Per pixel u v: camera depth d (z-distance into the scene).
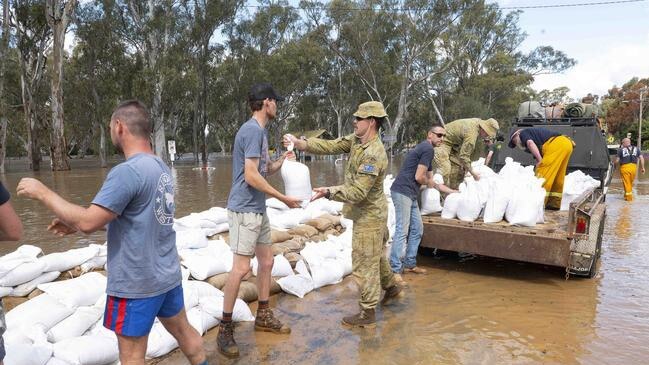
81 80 35.16
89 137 51.44
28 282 3.84
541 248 4.97
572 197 6.51
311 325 4.10
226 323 3.55
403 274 5.66
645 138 55.09
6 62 33.59
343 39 41.56
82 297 3.64
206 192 15.48
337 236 6.65
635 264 6.07
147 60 33.50
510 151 8.68
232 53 40.62
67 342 3.13
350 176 4.07
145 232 2.36
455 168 6.63
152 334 3.43
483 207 5.70
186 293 3.98
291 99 47.75
